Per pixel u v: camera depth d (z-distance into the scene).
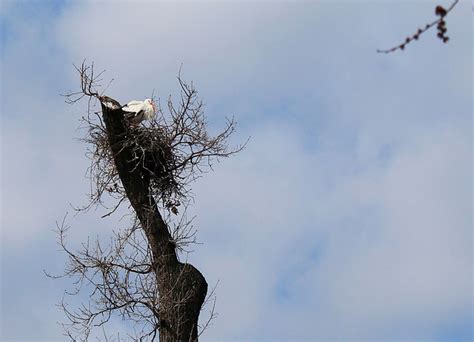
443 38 6.88
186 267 17.69
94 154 18.03
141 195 17.73
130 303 17.20
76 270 17.50
